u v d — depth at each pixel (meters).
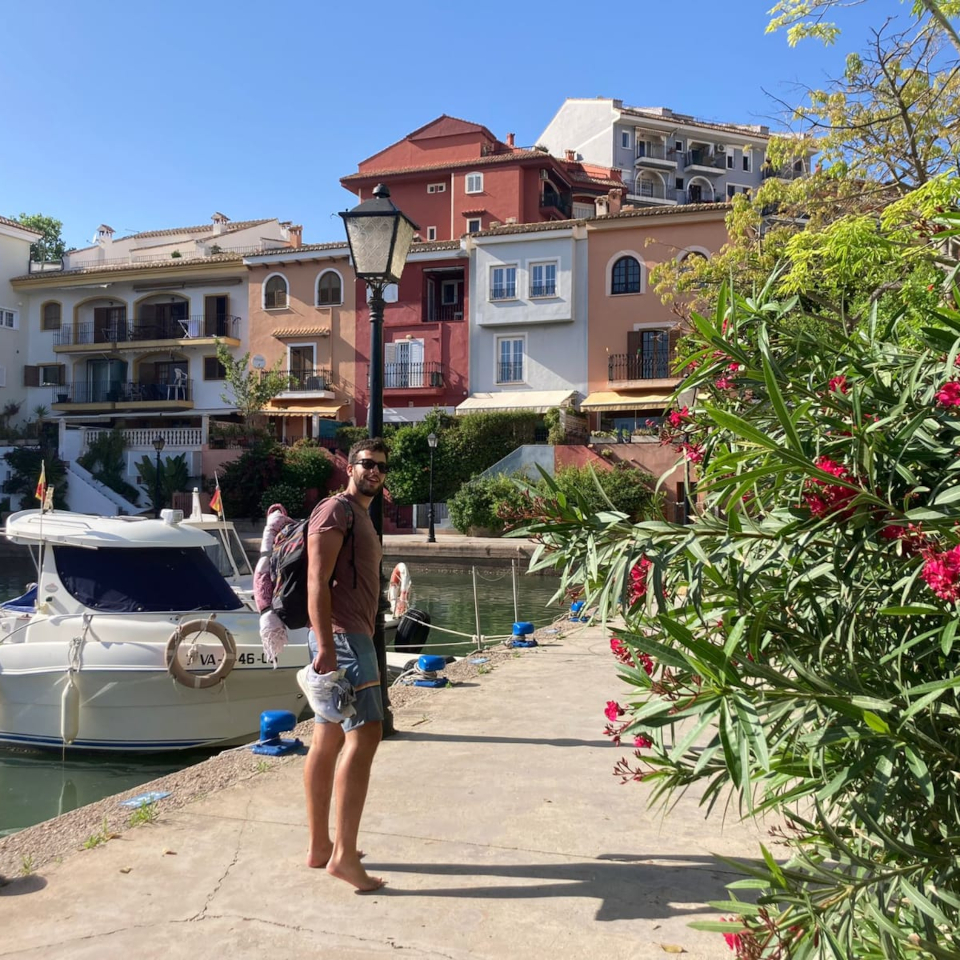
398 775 5.31
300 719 9.44
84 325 47.09
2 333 46.91
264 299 42.56
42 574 9.73
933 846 2.32
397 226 6.60
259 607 4.84
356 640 3.88
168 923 3.49
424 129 48.88
